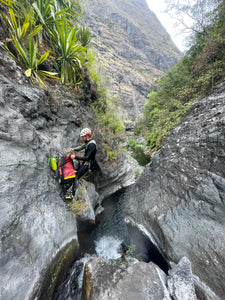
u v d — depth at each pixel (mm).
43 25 4113
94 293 2008
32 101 2873
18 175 1796
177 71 11711
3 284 1235
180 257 2512
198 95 7328
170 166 3770
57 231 2096
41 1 3846
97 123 6191
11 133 1897
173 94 11070
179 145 3893
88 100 5992
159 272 2352
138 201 4531
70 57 4461
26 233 1614
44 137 3033
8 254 1364
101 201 6242
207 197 2520
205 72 7414
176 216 2904
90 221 3811
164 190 3637
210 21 8891
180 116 8195
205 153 2947
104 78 8469
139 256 3590
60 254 2088
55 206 2307
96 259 2613
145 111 18719
